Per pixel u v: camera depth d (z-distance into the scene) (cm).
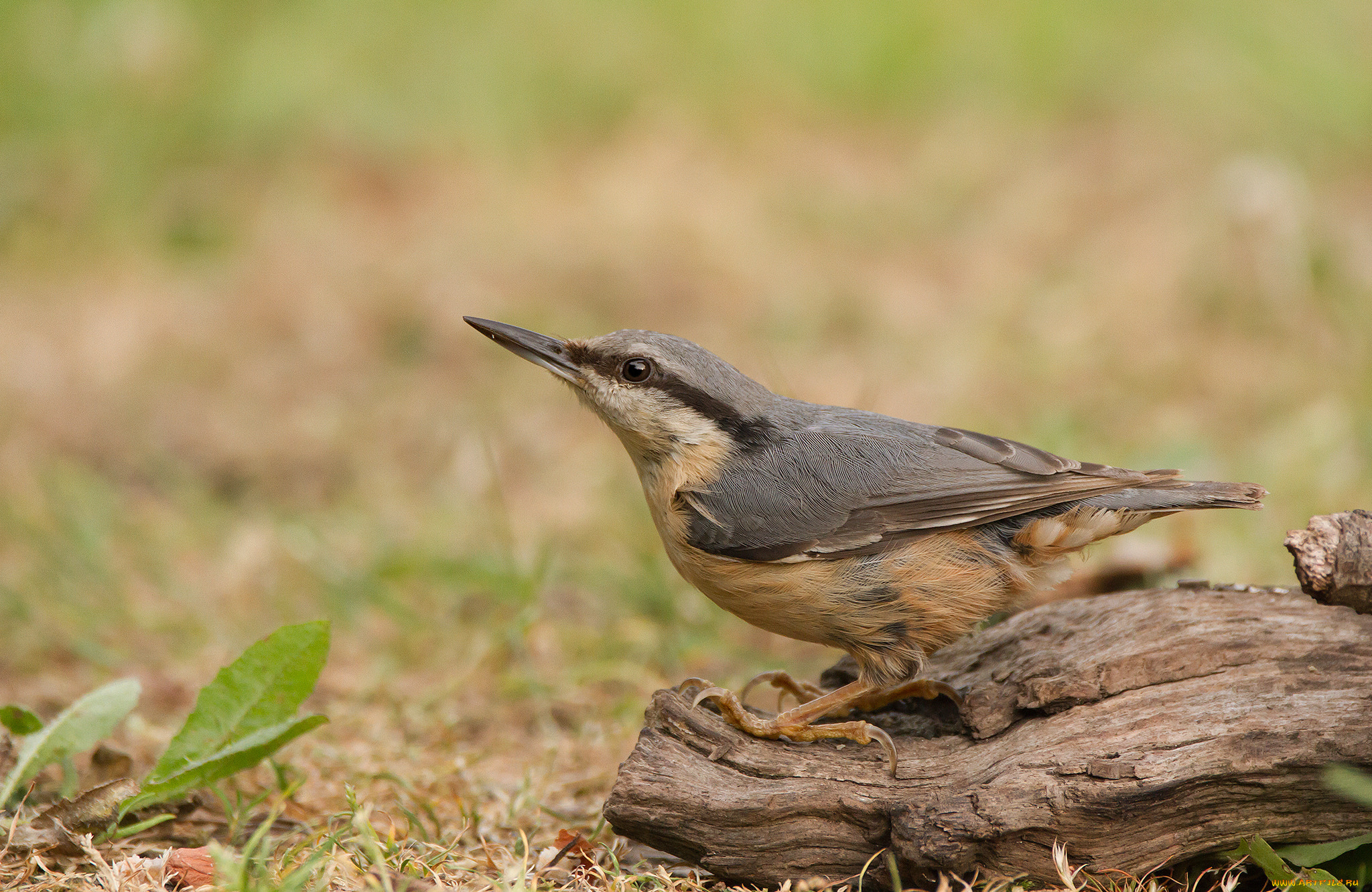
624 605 1052
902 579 684
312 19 2177
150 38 1992
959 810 589
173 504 1258
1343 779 558
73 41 1984
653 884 624
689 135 2070
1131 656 615
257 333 1581
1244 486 696
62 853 631
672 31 2261
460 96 2111
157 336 1568
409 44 2183
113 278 1719
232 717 661
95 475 1298
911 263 1730
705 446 734
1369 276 1498
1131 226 1717
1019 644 696
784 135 2094
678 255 1712
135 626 1034
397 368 1520
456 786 773
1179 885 603
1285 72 1914
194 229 1825
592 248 1733
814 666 963
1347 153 1823
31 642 983
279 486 1310
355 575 1084
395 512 1237
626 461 1302
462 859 642
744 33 2261
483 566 1057
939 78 2183
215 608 1073
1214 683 607
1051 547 693
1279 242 1523
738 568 707
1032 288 1598
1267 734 582
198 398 1455
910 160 2009
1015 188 1875
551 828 718
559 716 912
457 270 1670
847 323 1572
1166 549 953
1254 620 631
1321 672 604
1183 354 1422
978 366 1437
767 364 1463
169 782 647
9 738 709
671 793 611
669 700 639
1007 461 711
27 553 1126
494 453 1348
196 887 604
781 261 1717
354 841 649
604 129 2114
